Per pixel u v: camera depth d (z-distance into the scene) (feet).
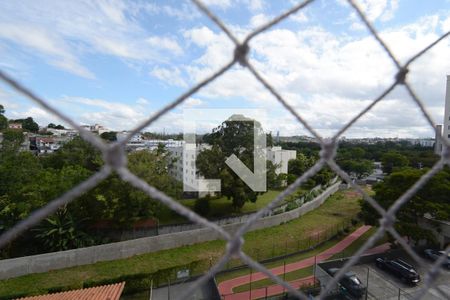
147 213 64.03
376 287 45.32
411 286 45.91
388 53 4.75
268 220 76.59
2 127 106.22
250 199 79.87
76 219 59.26
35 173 66.03
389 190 59.72
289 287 4.76
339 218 86.94
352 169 152.46
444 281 47.29
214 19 3.66
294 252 62.34
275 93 4.20
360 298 41.96
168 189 67.41
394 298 42.27
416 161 127.24
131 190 60.39
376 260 53.21
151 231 67.31
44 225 56.29
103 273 52.08
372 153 181.47
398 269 48.55
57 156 92.79
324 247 65.87
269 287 47.37
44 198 56.95
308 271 53.42
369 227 78.28
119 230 65.00
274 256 59.98
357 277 45.52
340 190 130.62
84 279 49.70
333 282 5.08
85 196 59.98
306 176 4.45
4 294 43.83
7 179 60.34
